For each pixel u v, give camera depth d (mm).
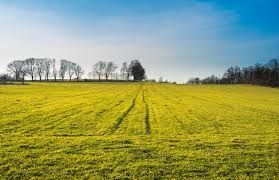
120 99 70312
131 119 35562
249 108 52688
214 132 27781
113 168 16047
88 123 31500
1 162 16719
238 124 33094
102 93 97312
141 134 26172
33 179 14273
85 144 21312
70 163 16781
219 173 15500
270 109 51500
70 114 38562
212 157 18250
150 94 97625
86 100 64125
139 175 15039
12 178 14391
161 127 30344
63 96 76625
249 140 23609
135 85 184500
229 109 50344
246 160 17719
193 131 28219
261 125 32500
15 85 164375
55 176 14695
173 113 43094
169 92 114688
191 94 102750
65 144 21172
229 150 20109
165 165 16562
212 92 121062
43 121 32031
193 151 19672
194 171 15750
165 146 21016
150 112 44031
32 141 21953
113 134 25891
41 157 17828
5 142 21516
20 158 17531
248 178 14711
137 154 18828
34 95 78250
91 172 15398
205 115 41094
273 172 15672
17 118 33188
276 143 22547
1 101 54906
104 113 40625
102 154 18719
